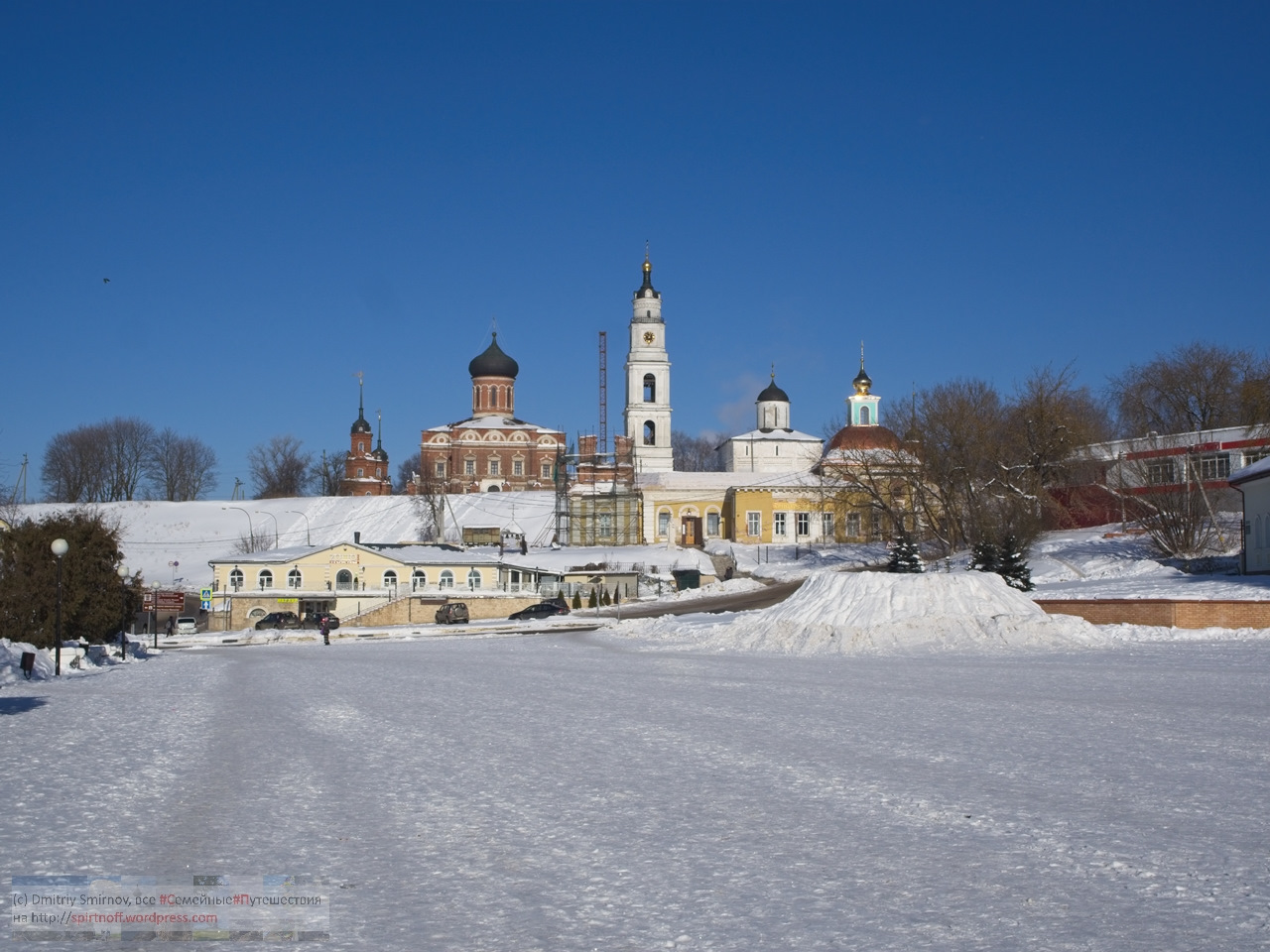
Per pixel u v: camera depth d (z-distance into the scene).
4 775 16.39
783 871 10.97
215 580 84.06
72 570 46.00
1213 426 96.81
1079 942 8.82
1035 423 79.19
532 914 9.70
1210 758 16.86
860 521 100.25
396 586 84.75
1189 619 42.91
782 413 135.12
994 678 30.02
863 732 20.03
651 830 12.69
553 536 115.75
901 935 9.05
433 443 142.75
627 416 130.38
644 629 58.28
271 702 26.56
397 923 9.51
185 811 13.88
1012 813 13.26
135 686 31.78
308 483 169.12
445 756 17.89
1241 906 9.62
